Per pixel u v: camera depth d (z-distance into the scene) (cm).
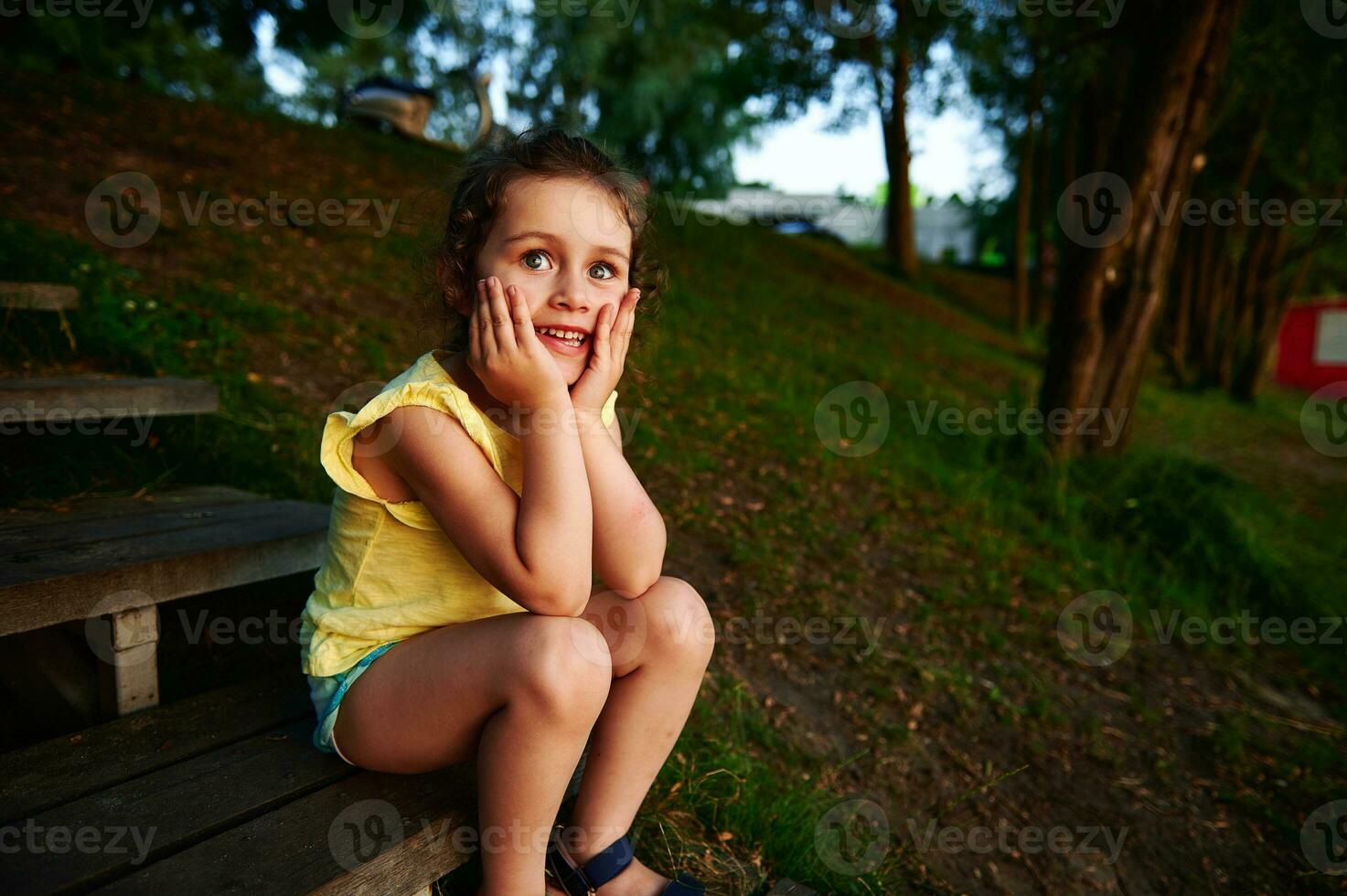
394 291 528
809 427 515
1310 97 1000
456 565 133
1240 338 1628
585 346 139
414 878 118
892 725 258
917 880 202
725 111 2569
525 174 133
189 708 151
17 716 165
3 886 100
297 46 1034
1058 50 698
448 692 121
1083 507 464
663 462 405
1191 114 500
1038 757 264
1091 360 506
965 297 1678
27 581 137
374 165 834
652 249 159
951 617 334
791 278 1027
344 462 129
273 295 455
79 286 332
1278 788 278
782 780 217
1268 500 619
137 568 151
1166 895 225
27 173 511
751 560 328
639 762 142
